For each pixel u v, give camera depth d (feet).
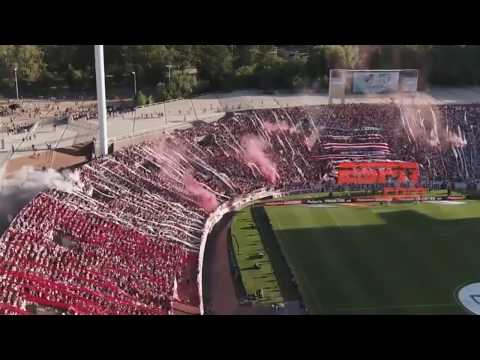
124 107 280.51
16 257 132.26
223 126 251.19
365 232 195.21
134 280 145.69
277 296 152.56
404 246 183.93
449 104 284.20
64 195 165.37
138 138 221.25
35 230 144.15
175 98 305.94
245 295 152.97
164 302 141.08
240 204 220.64
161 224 179.73
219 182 223.10
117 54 346.74
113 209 173.27
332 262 172.45
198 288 153.17
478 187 244.42
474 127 271.69
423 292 154.92
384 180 241.96
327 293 154.10
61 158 192.65
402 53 353.92
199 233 186.50
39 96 314.55
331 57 338.54
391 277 163.12
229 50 357.00
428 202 226.58
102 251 151.12
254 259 174.40
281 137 255.29
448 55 347.36
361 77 268.82
